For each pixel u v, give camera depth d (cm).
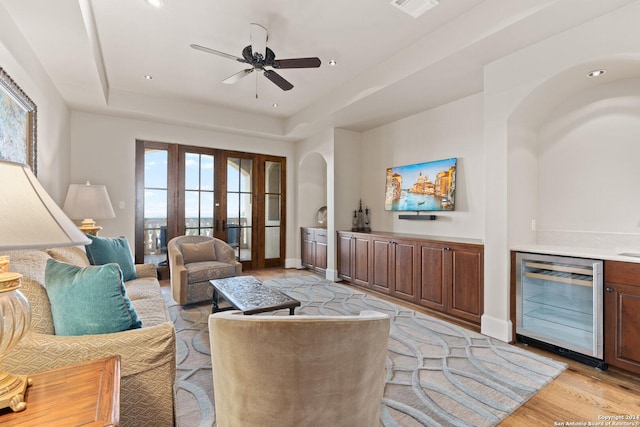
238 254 571
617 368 222
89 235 285
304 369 97
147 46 306
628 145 254
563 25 224
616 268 217
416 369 221
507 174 273
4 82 196
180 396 189
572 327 240
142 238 475
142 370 135
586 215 275
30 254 170
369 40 295
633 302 210
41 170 286
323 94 437
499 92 274
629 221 253
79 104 396
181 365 225
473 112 367
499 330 277
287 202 618
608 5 202
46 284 142
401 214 462
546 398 190
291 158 620
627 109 253
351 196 527
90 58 273
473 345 262
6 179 85
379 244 425
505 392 194
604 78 251
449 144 394
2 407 83
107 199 357
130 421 133
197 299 359
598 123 268
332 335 97
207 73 366
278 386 98
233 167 562
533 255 260
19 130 226
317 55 323
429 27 276
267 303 240
